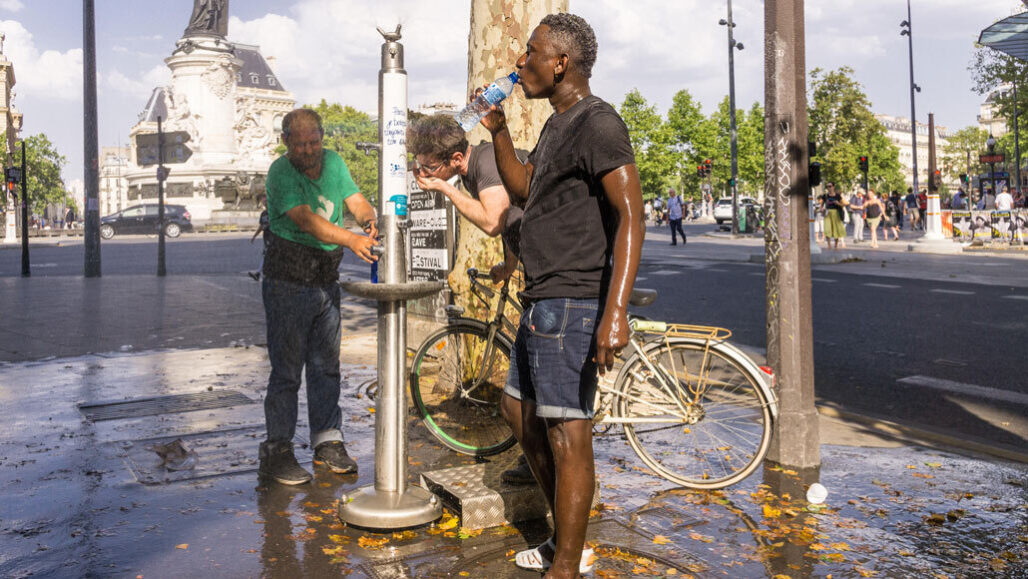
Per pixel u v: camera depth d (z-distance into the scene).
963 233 24.70
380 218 3.11
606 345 2.27
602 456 4.17
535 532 3.17
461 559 2.89
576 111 2.49
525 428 2.80
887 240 27.61
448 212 6.14
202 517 3.28
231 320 9.94
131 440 4.45
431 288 3.13
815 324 9.10
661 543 3.03
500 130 2.81
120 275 17.19
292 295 3.76
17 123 68.06
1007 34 11.97
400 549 2.97
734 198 33.06
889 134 161.75
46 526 3.17
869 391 5.93
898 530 3.16
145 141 16.97
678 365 3.80
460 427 4.40
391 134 3.03
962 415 5.23
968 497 3.54
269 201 3.74
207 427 4.75
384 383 3.22
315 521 3.24
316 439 3.93
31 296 12.73
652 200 61.59
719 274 15.24
